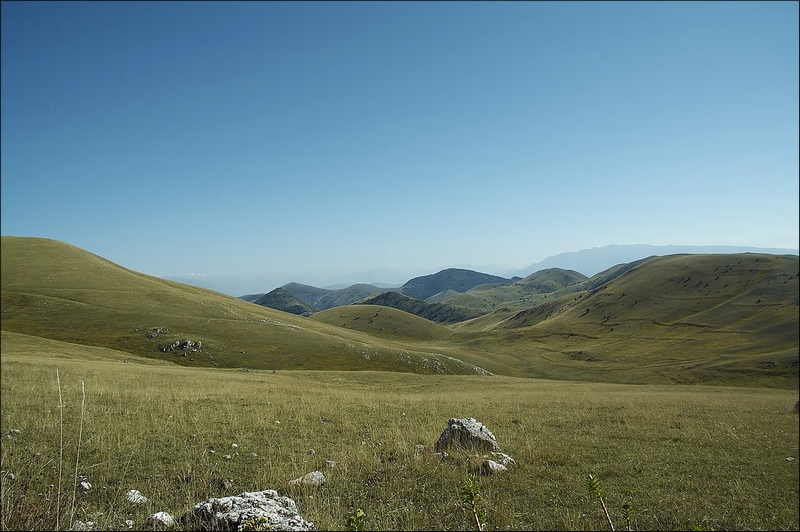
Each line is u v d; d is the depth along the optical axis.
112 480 10.09
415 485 10.94
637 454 15.49
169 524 7.23
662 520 9.91
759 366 87.94
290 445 14.26
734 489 12.16
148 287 117.75
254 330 99.94
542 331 177.50
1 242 136.38
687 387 57.53
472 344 178.88
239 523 6.68
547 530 9.04
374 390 40.28
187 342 85.19
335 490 10.35
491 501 10.29
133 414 17.09
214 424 16.33
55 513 7.81
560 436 18.14
